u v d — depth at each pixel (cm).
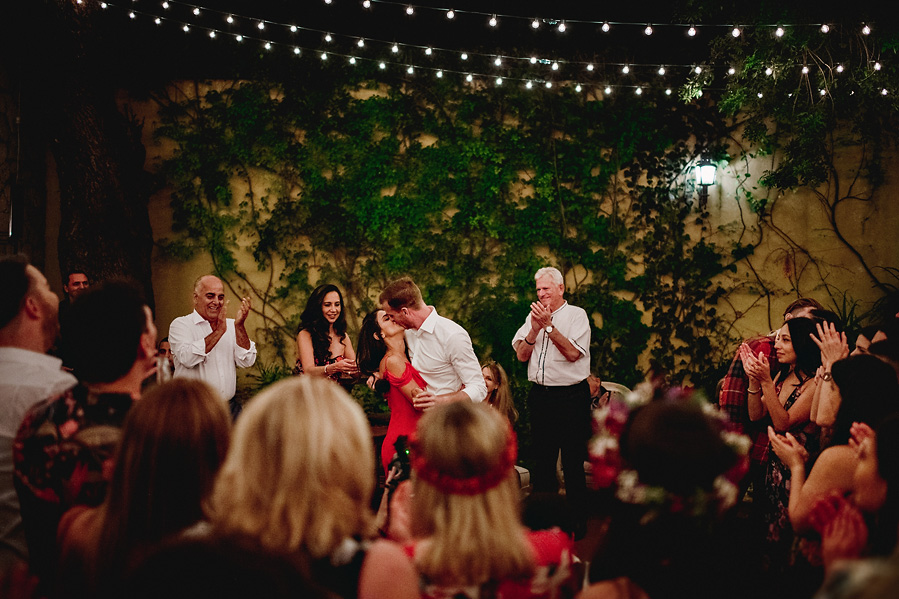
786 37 570
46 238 635
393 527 180
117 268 585
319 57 653
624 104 660
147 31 643
